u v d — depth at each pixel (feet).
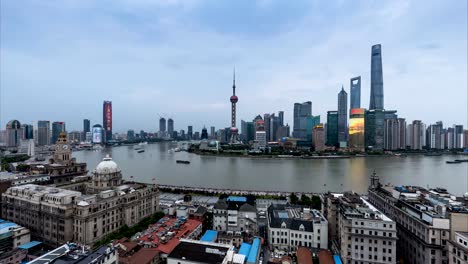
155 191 621.72
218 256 341.00
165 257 377.71
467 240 315.58
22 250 379.14
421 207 402.31
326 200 535.19
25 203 490.90
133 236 478.59
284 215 501.56
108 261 309.63
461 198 472.85
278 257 415.44
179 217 533.55
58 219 445.37
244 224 519.60
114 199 492.95
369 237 376.27
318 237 442.50
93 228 441.27
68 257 299.79
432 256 354.54
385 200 511.40
